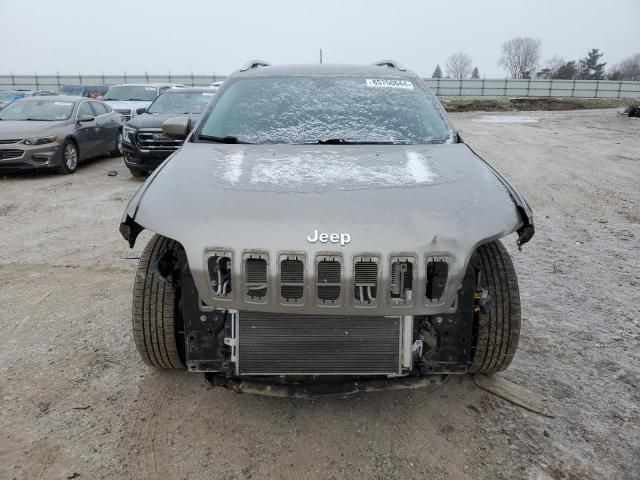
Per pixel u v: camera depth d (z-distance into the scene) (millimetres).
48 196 8656
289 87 4016
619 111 30047
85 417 3006
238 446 2791
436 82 50156
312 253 2402
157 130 9461
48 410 3062
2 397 3174
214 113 3828
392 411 3080
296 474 2602
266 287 2443
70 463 2658
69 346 3777
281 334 2586
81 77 51812
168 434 2881
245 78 4184
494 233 2543
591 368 3531
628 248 6059
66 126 10734
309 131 3594
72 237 6398
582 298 4652
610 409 3096
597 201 8398
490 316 2908
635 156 13016
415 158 3168
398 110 3811
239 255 2430
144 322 2961
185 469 2629
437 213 2551
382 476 2588
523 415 3041
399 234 2443
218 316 2701
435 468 2637
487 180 2918
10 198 8508
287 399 3191
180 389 3273
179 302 2971
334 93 3947
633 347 3805
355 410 3090
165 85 17219
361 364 2609
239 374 2650
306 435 2877
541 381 3367
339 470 2627
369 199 2631
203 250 2457
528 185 9539
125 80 52125
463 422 2984
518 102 40469
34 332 3984
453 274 2432
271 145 3420
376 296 2412
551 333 4004
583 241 6320
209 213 2561
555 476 2580
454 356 2736
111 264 5445
